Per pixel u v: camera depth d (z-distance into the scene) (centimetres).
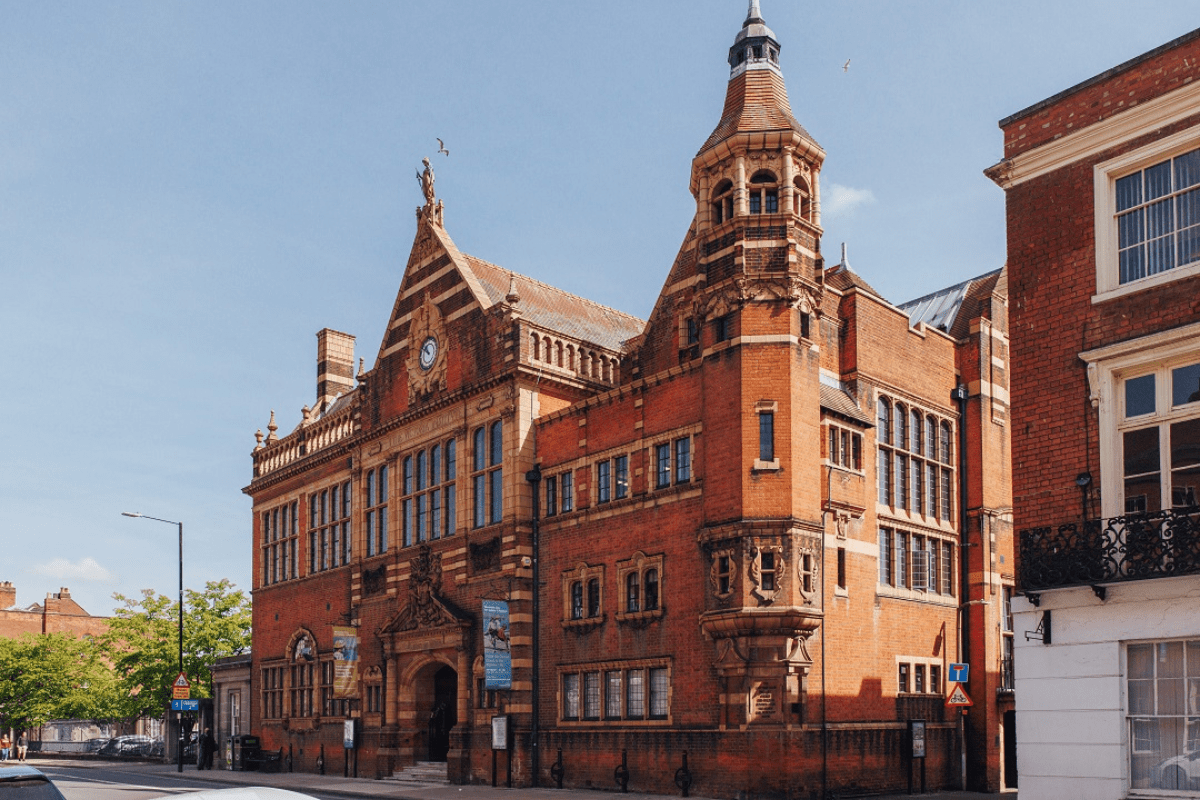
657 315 3086
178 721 4591
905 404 2925
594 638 2853
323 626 4075
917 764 2708
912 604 2820
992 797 2619
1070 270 1678
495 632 2964
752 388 2508
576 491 2995
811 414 2548
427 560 3431
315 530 4256
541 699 2980
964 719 2889
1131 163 1625
